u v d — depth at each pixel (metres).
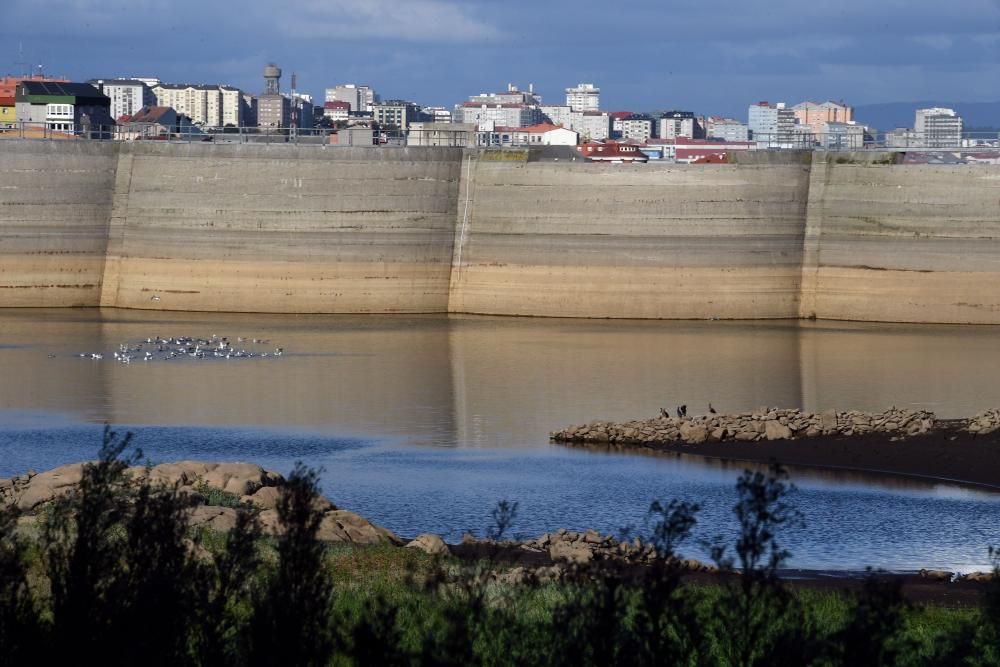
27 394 151.00
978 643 55.44
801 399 152.25
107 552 44.78
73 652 41.47
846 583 74.81
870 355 188.62
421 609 54.91
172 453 121.00
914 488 105.69
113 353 182.50
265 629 42.50
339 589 59.94
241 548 47.16
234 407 144.75
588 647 42.56
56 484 79.62
